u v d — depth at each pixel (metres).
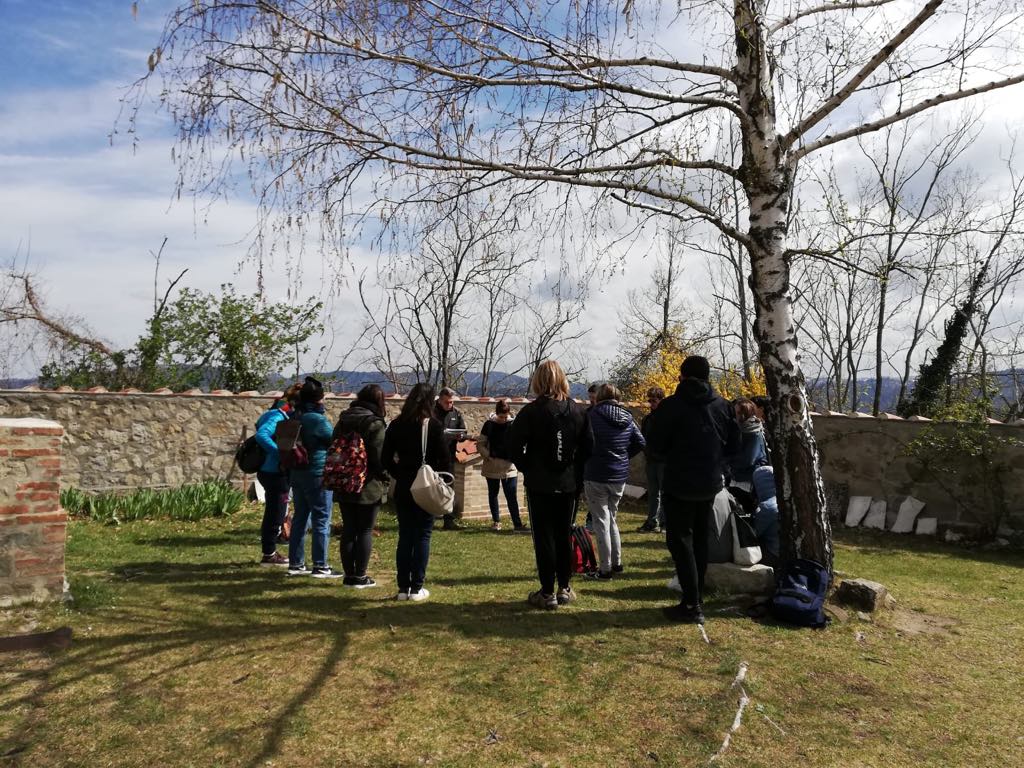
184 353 17.69
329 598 5.53
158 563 6.63
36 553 5.02
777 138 5.64
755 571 5.74
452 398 10.19
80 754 3.09
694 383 5.16
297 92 5.10
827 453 10.73
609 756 3.22
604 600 5.70
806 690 4.01
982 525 9.22
